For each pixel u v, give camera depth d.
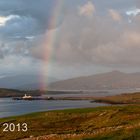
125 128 45.28
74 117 77.75
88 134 46.03
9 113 159.75
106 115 76.44
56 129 62.56
